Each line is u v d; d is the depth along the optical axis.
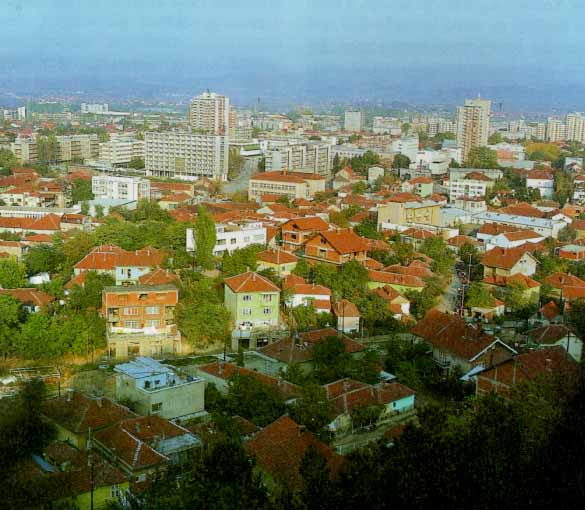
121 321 102.69
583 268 144.50
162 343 102.44
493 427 52.97
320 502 46.66
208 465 51.00
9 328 99.31
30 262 129.12
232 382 81.81
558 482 48.00
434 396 88.69
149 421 71.12
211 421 74.69
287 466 61.34
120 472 61.97
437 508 45.62
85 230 154.25
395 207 187.00
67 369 94.38
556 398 59.53
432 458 48.06
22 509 57.34
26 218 168.50
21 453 67.50
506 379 78.00
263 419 74.56
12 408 72.38
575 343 101.00
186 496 48.53
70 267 128.12
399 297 122.31
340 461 61.75
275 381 82.75
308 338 100.44
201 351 103.94
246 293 108.88
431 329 100.88
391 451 51.03
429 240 159.88
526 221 188.75
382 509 45.59
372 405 79.56
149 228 146.25
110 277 118.25
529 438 51.78
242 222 160.75
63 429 71.06
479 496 46.16
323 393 76.94
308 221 153.12
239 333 106.12
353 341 101.94
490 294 126.06
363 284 124.00
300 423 71.38
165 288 105.31
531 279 132.00
